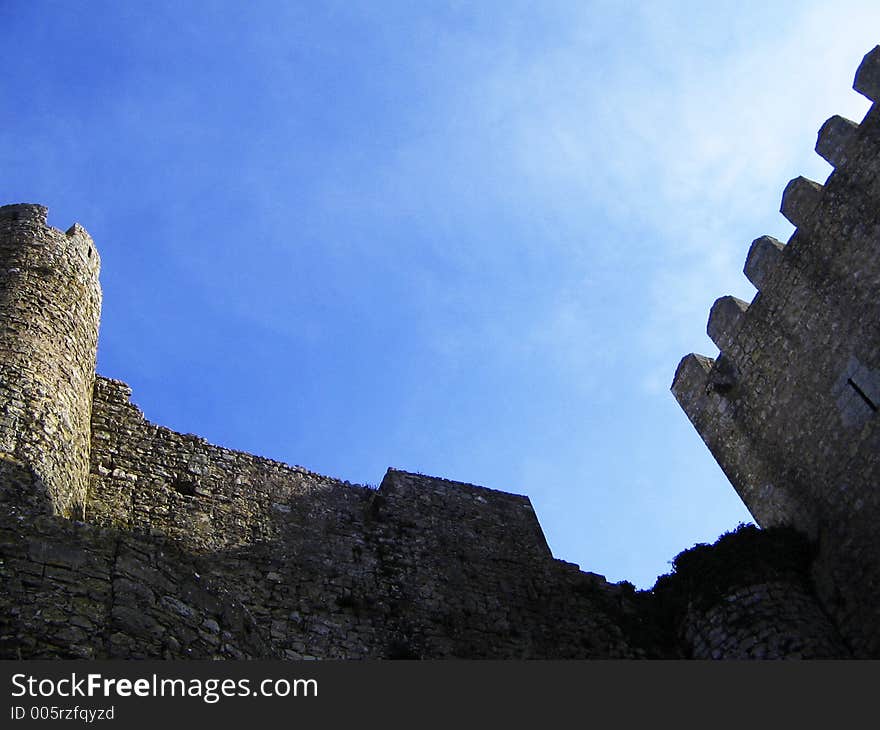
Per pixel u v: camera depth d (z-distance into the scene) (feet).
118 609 29.58
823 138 78.38
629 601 66.39
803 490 67.05
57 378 51.06
